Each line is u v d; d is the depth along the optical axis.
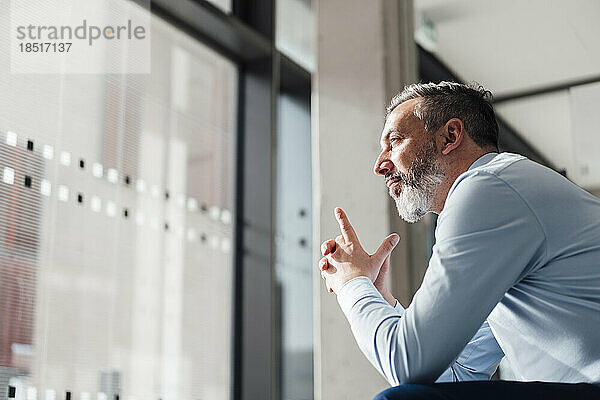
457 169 1.47
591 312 1.26
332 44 2.70
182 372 3.09
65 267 2.66
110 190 2.88
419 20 2.85
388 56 2.61
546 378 1.32
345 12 2.70
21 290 2.50
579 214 1.30
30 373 2.49
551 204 1.29
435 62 2.81
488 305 1.24
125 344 2.86
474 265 1.24
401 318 1.26
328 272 1.46
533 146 2.67
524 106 2.71
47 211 2.62
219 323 3.33
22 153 2.57
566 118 2.64
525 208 1.28
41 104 2.67
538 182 1.32
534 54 2.73
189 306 3.18
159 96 3.19
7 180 2.51
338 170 2.57
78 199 2.75
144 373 2.92
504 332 1.39
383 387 2.31
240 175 3.57
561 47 2.70
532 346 1.33
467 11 2.85
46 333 2.56
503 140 2.71
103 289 2.79
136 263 2.95
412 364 1.22
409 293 2.51
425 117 1.49
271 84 3.61
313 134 3.79
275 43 3.66
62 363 2.60
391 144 1.52
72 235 2.71
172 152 3.21
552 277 1.29
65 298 2.64
